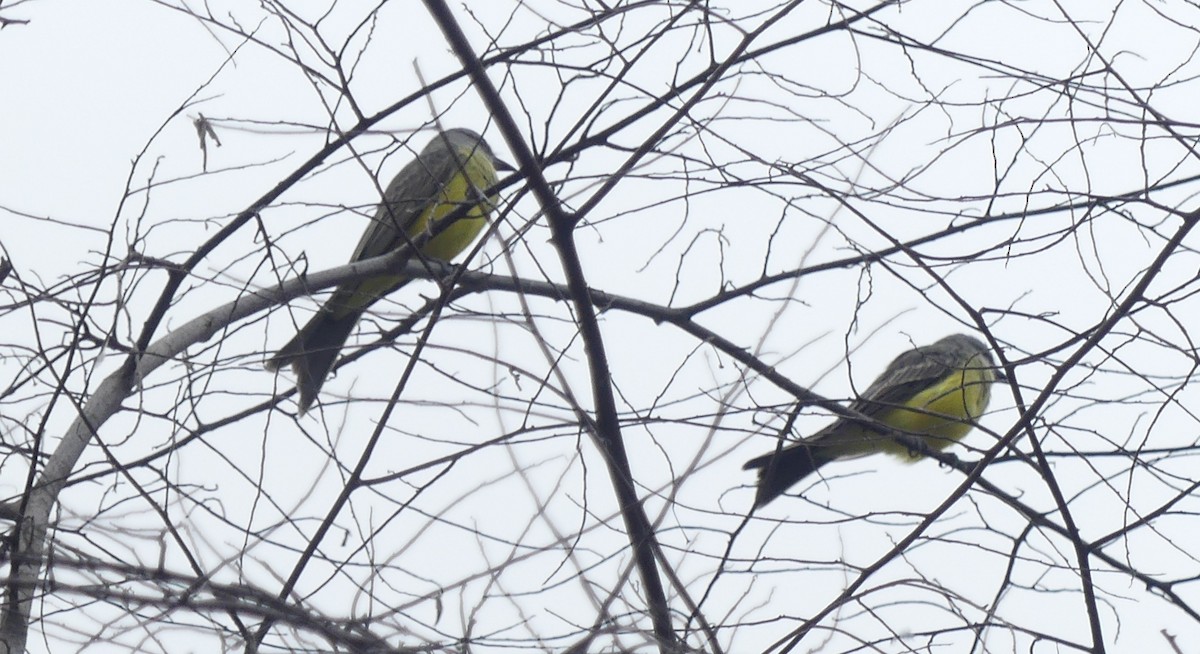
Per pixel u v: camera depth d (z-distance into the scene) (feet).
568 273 33.94
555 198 32.91
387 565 27.45
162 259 30.07
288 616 26.11
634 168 31.81
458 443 30.01
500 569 26.89
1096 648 29.60
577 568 27.02
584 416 28.94
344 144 30.99
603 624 26.89
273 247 29.35
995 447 31.12
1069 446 31.96
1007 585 29.96
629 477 32.19
